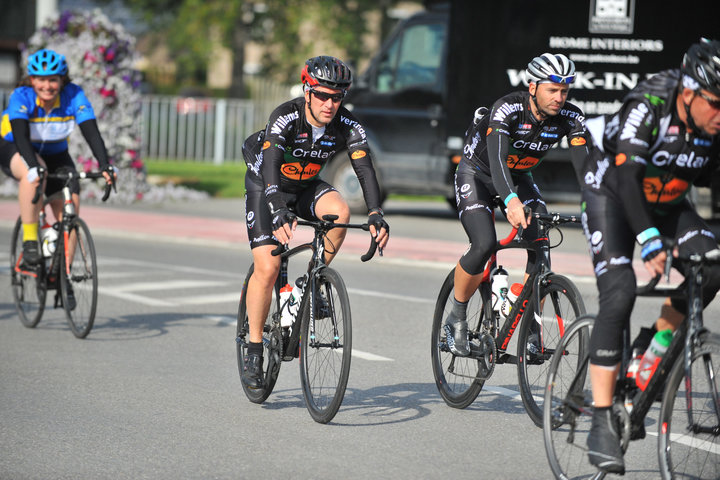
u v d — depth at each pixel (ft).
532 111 50.88
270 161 49.34
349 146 51.55
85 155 158.71
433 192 144.36
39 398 53.62
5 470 41.70
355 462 43.60
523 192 54.65
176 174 217.36
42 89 68.03
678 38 129.39
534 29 132.98
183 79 404.16
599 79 131.54
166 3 389.80
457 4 135.64
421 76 143.33
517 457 44.83
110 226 131.85
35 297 73.10
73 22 158.20
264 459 43.78
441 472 42.39
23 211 71.31
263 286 52.54
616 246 38.40
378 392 56.65
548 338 48.73
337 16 380.37
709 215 113.91
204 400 54.13
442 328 55.21
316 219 53.47
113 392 55.21
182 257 110.73
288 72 376.48
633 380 38.65
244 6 367.86
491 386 59.00
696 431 36.35
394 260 108.47
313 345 49.88
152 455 44.06
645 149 36.55
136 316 77.82
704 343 35.60
